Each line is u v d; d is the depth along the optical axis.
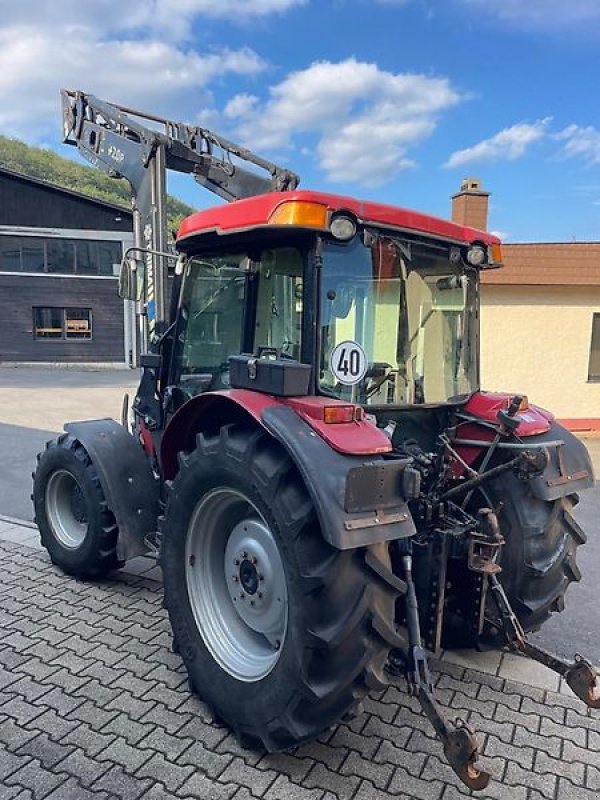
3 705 2.79
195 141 5.23
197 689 2.80
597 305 10.54
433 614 2.76
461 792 2.35
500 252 3.24
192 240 3.14
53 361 24.36
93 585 4.10
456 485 3.13
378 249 2.77
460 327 3.23
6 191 23.09
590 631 3.76
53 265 23.94
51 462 4.15
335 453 2.26
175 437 3.10
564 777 2.45
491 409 3.18
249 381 2.60
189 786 2.33
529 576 3.02
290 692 2.32
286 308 2.75
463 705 2.91
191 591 2.89
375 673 2.28
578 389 10.74
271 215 2.51
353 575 2.26
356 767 2.46
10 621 3.58
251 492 2.46
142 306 4.45
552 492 3.00
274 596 2.63
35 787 2.31
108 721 2.69
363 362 2.77
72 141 5.36
